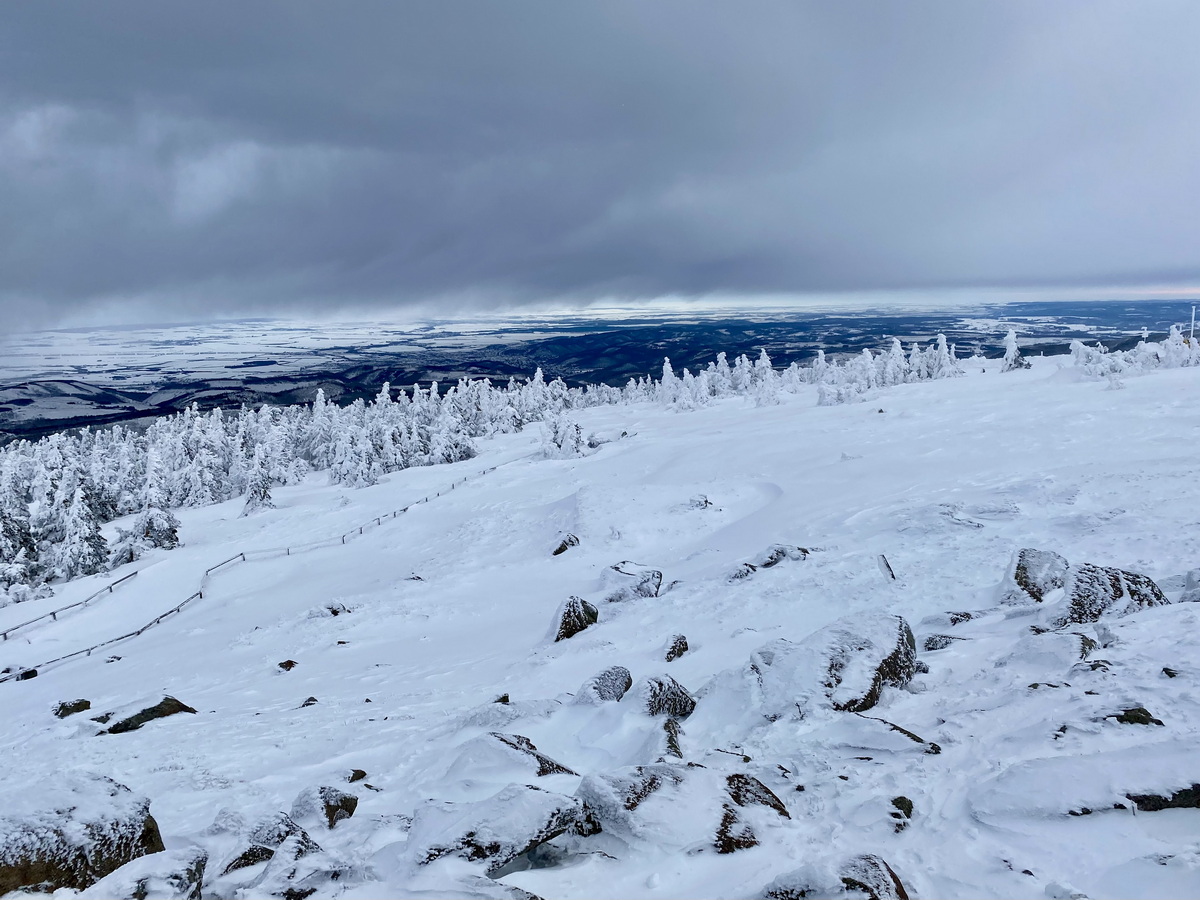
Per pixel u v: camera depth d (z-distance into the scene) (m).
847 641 8.55
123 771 9.76
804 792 5.97
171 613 31.72
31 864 4.98
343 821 6.97
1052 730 5.85
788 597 15.34
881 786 5.75
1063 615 9.80
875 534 19.94
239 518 51.91
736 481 35.22
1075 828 4.55
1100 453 25.42
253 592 33.44
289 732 11.29
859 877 4.16
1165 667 6.48
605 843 5.29
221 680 17.89
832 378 90.19
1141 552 13.92
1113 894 3.93
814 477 32.06
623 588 20.23
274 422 81.38
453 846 4.96
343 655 19.22
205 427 73.56
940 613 12.18
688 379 88.56
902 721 7.21
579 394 130.75
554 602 22.62
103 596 35.28
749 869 4.75
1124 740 5.44
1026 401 43.84
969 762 5.83
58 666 25.34
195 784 9.05
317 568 36.56
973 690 7.69
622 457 50.31
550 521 35.41
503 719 9.18
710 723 8.13
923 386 65.62
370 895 4.76
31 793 5.57
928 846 4.80
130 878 4.97
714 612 15.38
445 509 44.72
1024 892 4.13
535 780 6.73
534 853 5.32
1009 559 14.74
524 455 62.22
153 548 43.91
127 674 21.05
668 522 30.97
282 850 5.74
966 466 27.50
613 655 13.77
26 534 43.44
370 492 54.31
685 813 5.35
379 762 9.13
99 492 57.53
